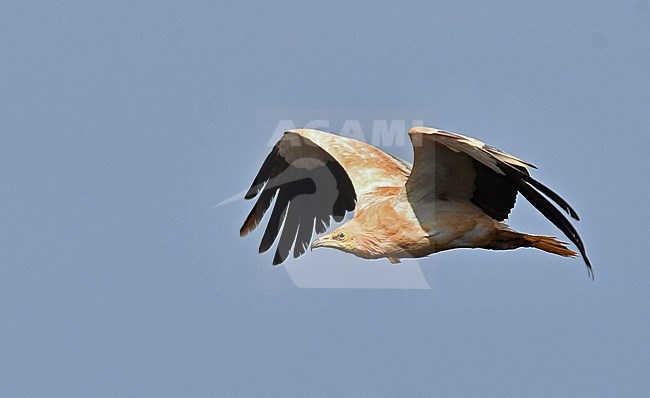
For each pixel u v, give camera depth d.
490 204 12.51
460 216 12.48
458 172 12.19
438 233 12.51
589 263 11.67
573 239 11.65
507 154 10.91
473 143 10.98
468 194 12.46
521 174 11.13
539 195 11.59
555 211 11.52
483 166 12.08
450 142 11.23
